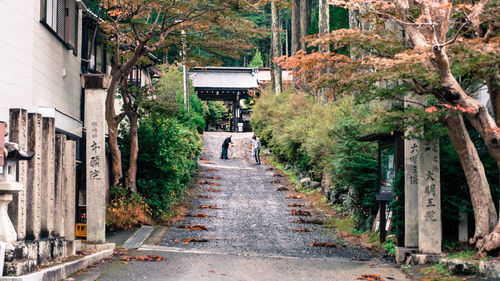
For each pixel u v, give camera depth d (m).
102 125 12.15
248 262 11.27
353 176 16.11
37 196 8.53
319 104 24.73
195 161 28.08
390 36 11.23
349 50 11.91
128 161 17.00
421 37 10.40
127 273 9.54
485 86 14.71
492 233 10.22
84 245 11.80
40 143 8.63
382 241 13.84
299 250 13.66
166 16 15.38
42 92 12.29
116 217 15.41
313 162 23.16
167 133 17.78
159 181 17.23
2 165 7.31
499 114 11.05
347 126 16.38
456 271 9.95
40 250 8.38
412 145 11.98
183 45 17.05
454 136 10.70
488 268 9.45
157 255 11.52
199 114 42.59
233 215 19.02
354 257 12.79
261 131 36.19
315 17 32.91
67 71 14.72
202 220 17.94
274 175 27.97
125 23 16.19
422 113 10.41
